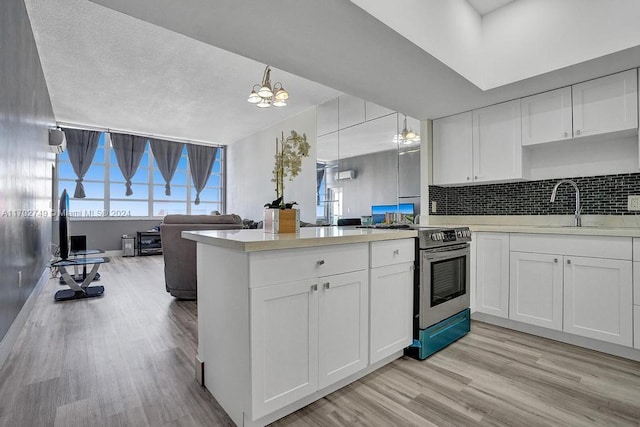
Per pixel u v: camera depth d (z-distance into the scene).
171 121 6.51
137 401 1.66
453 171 3.44
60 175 6.82
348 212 4.66
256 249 1.35
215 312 1.67
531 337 2.56
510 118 3.01
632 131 2.42
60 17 3.10
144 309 3.26
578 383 1.85
